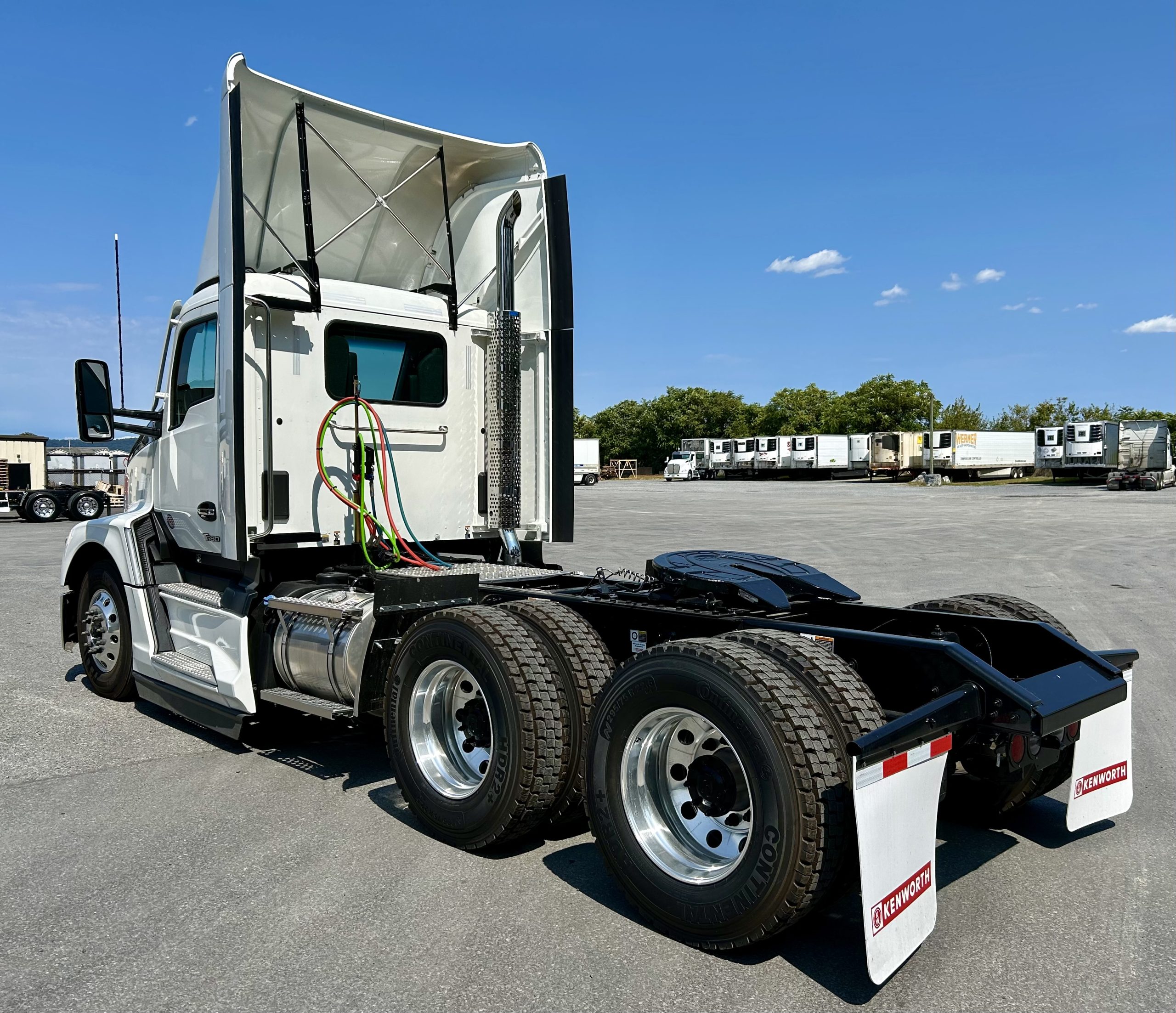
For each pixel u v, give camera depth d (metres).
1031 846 3.93
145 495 6.16
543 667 3.63
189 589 5.52
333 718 4.31
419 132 5.54
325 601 4.57
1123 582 12.23
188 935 3.07
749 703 2.81
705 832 3.18
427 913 3.24
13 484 28.95
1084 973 2.85
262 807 4.31
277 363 5.00
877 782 2.63
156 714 6.00
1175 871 3.64
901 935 2.69
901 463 59.50
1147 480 42.09
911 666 3.29
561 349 5.76
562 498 5.77
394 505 5.47
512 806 3.52
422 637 3.91
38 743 5.33
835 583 4.38
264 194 5.55
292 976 2.81
